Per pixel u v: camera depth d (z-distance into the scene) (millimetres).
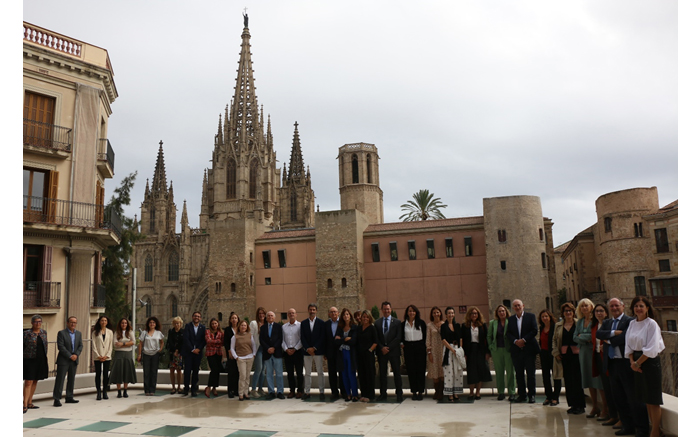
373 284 47781
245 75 101812
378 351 13961
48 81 25812
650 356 8430
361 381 13906
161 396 15539
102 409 13281
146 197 93438
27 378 13203
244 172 95438
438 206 66688
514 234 43562
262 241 52094
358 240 48000
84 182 26500
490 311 43125
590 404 12938
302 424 10984
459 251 45719
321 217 48812
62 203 25672
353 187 76125
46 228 24406
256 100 101375
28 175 25250
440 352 13656
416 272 46562
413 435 9773
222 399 14766
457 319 44719
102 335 15086
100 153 28734
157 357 16031
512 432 9820
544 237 44469
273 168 99938
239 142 97562
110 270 45844
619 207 45594
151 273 87062
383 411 12297
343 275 47156
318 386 14992
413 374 13828
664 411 8828
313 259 49938
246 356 14594
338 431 10258
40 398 15219
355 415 11875
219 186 96750
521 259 43156
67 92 26469
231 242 51594
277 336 14859
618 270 45312
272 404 13703
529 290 42656
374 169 77438
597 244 51594
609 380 9805
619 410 9492
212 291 51531
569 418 11016
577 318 11742
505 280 43125
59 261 25453
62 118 26156
